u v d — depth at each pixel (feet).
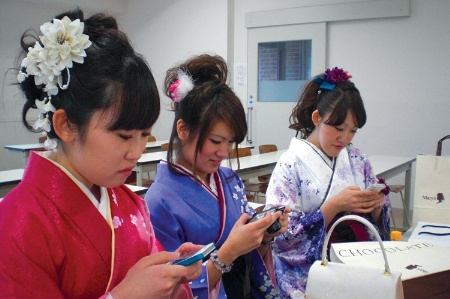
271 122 19.67
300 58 18.75
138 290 2.37
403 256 3.96
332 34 18.04
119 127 2.38
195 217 4.07
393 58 16.89
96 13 2.87
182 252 3.00
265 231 3.97
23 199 2.38
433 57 16.19
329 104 5.30
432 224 5.73
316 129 5.67
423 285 3.79
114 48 2.45
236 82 20.38
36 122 2.52
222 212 4.26
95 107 2.34
